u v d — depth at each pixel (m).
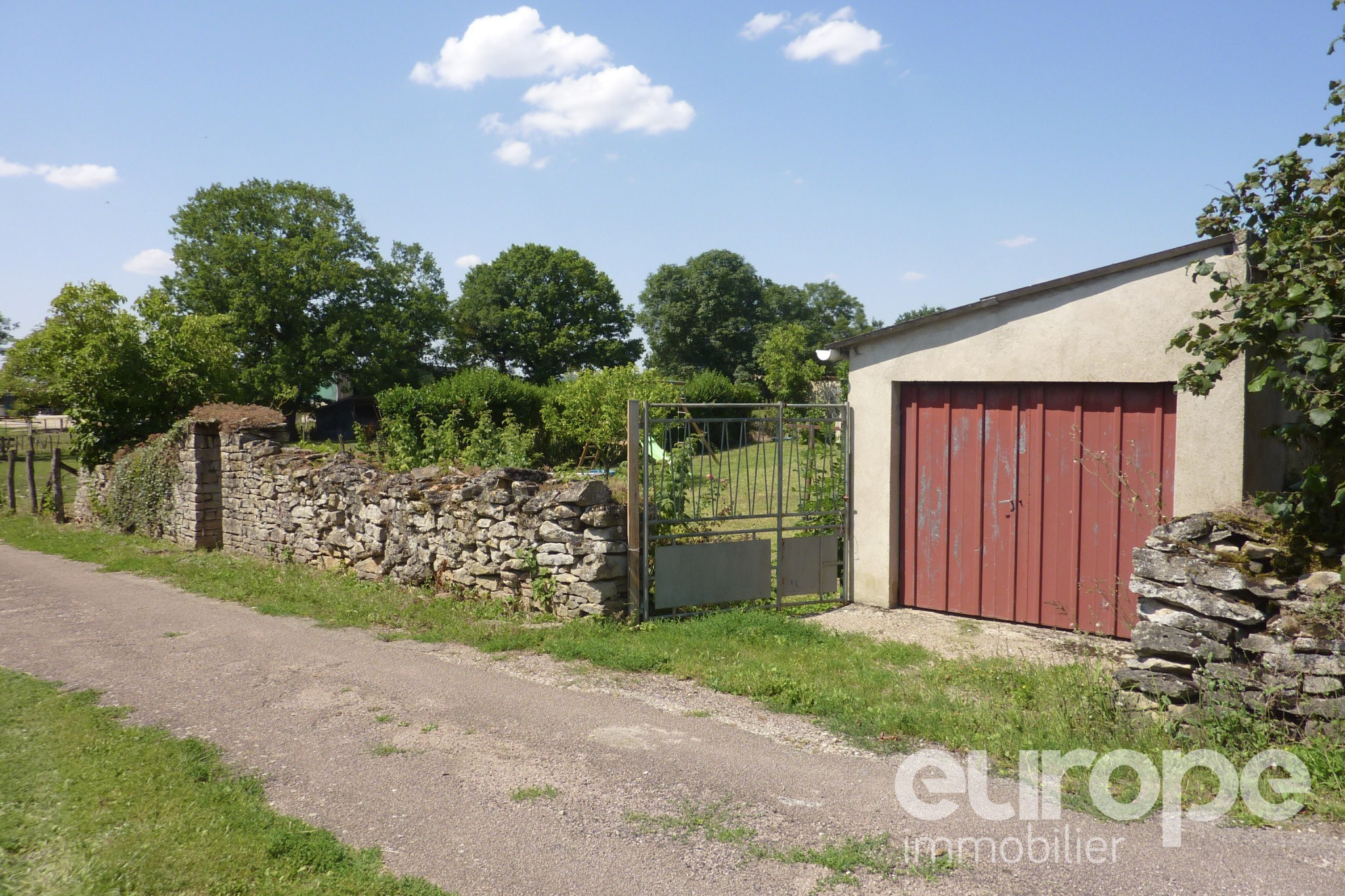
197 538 15.01
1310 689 4.73
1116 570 7.78
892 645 7.59
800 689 6.29
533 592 9.04
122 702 6.38
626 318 56.69
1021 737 5.20
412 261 52.38
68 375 18.42
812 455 9.69
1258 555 5.15
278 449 14.21
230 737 5.58
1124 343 7.55
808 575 9.45
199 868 3.80
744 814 4.31
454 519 10.08
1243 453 6.87
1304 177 6.25
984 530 8.72
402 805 4.51
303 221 45.78
